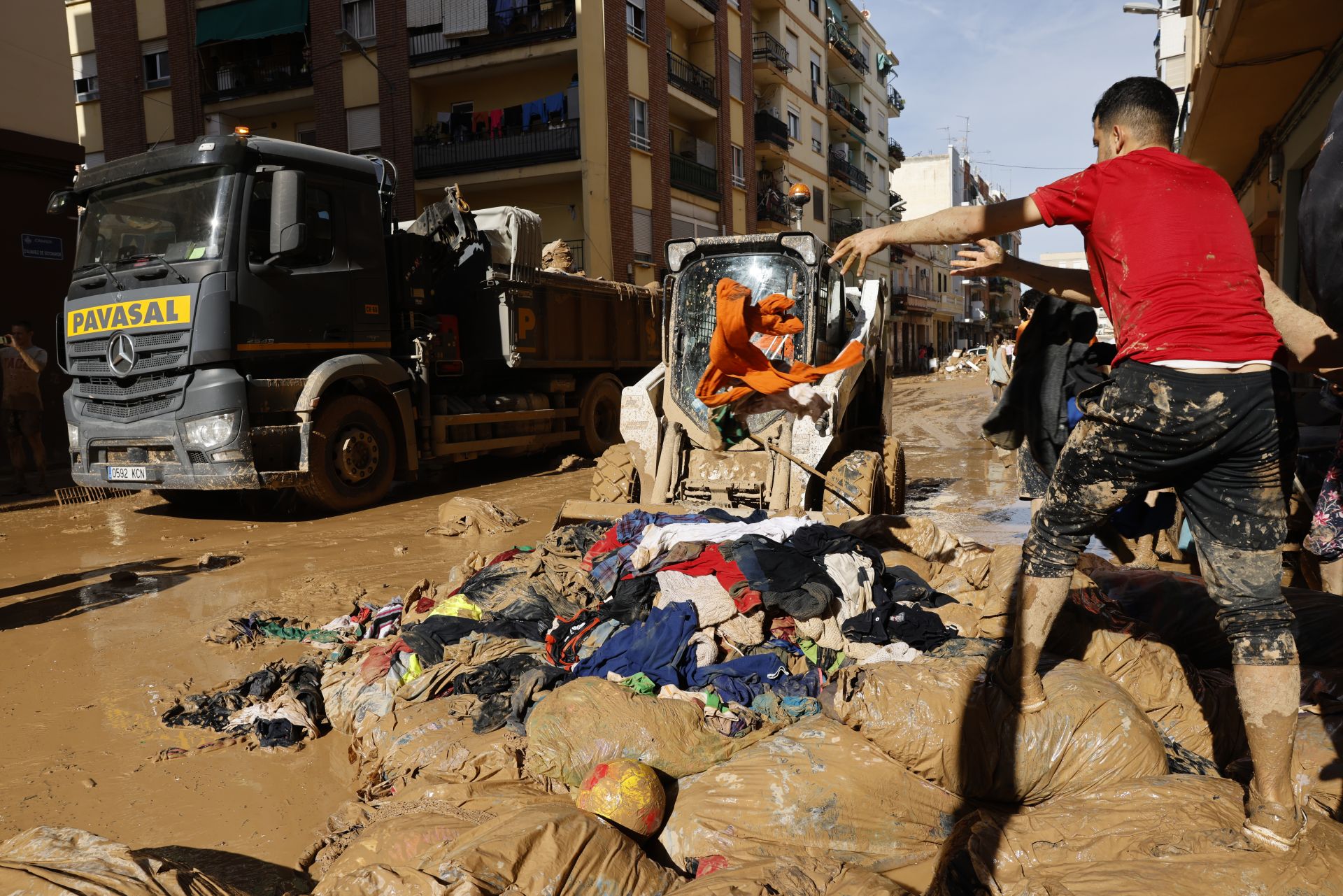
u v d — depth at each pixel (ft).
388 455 32.14
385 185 33.17
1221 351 7.70
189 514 30.96
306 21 81.41
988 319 275.80
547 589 15.48
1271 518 7.98
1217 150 48.98
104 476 29.37
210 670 15.30
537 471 41.42
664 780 9.91
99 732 12.86
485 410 37.50
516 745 10.32
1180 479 8.32
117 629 17.79
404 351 33.76
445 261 36.01
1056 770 9.30
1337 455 9.80
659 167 86.99
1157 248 8.06
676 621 12.62
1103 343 11.96
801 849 8.76
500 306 37.09
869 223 163.53
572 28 75.51
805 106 129.70
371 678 13.10
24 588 21.27
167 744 12.44
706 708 10.80
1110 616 11.92
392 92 79.87
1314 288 7.94
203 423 27.17
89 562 23.91
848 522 17.66
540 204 80.43
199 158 27.17
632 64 82.43
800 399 14.49
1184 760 10.12
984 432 12.91
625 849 8.20
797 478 19.57
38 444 37.24
